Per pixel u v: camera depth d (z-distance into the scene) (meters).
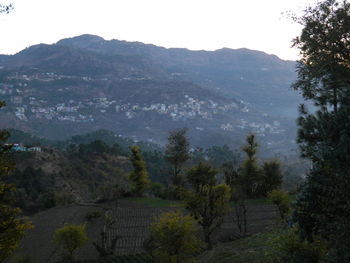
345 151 10.96
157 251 25.02
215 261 22.67
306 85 21.05
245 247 23.89
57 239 36.91
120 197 65.69
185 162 62.69
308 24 20.58
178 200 60.66
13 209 17.14
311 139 15.26
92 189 133.62
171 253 23.70
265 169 54.34
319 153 11.84
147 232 45.00
